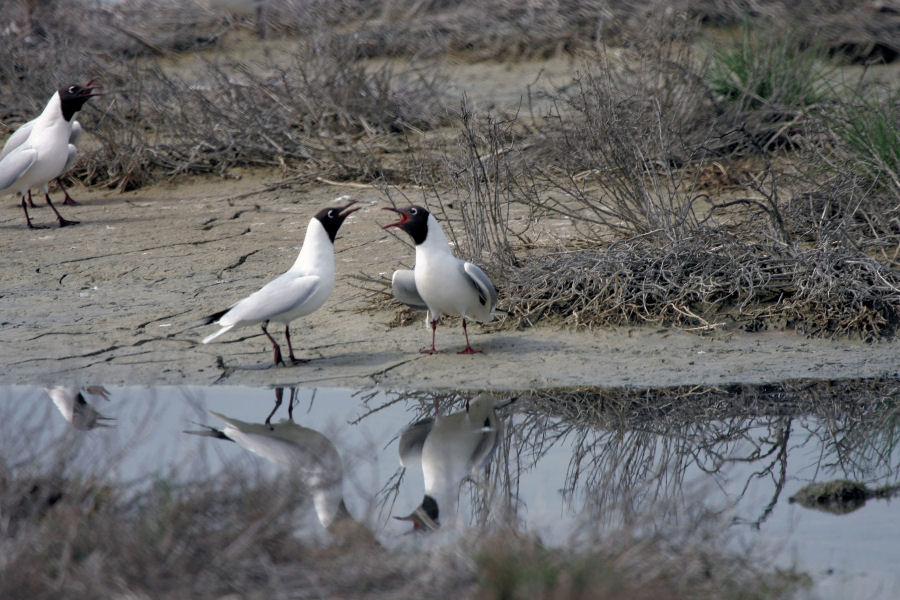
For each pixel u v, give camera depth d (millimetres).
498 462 8805
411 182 18125
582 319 12164
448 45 28828
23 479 7176
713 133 17625
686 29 19984
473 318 11484
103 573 6133
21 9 28500
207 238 15773
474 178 13195
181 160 19641
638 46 21266
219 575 6188
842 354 11211
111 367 10898
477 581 6145
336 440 9086
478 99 23766
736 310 12180
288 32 30703
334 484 8039
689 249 12570
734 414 9867
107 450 7762
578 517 7328
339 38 24156
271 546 6598
